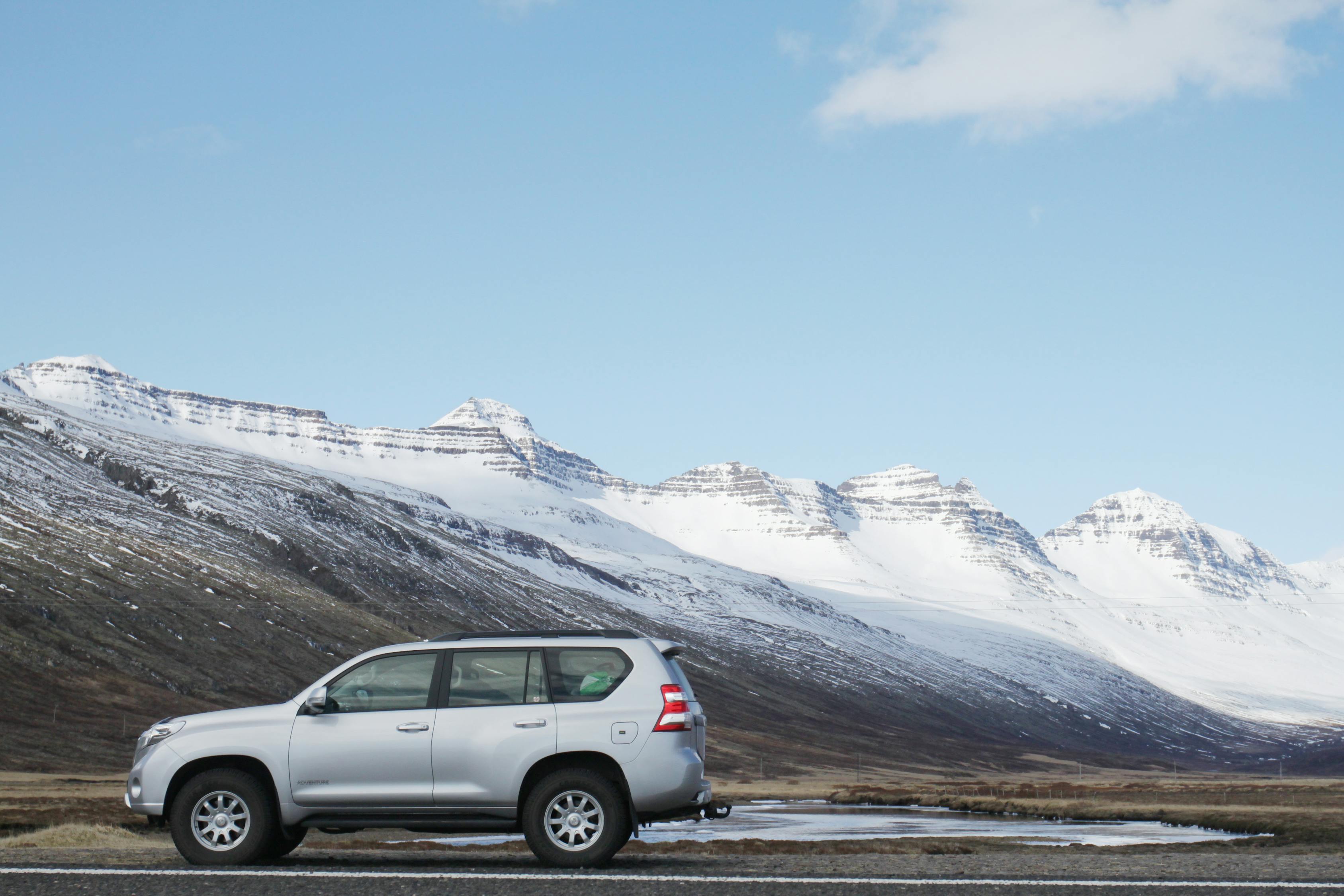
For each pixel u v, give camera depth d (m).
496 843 39.03
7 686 142.38
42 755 124.25
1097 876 13.91
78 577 188.62
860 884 12.91
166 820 16.09
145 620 182.38
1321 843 55.00
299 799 15.63
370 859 16.50
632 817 15.36
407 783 15.61
